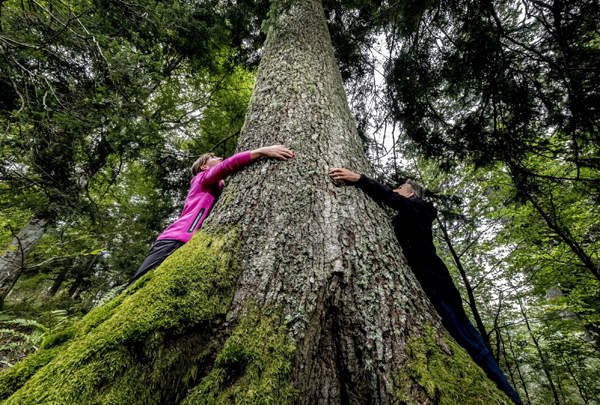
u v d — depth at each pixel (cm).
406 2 320
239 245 108
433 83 388
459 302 143
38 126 288
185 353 78
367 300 94
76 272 909
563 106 289
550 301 411
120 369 66
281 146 145
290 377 76
